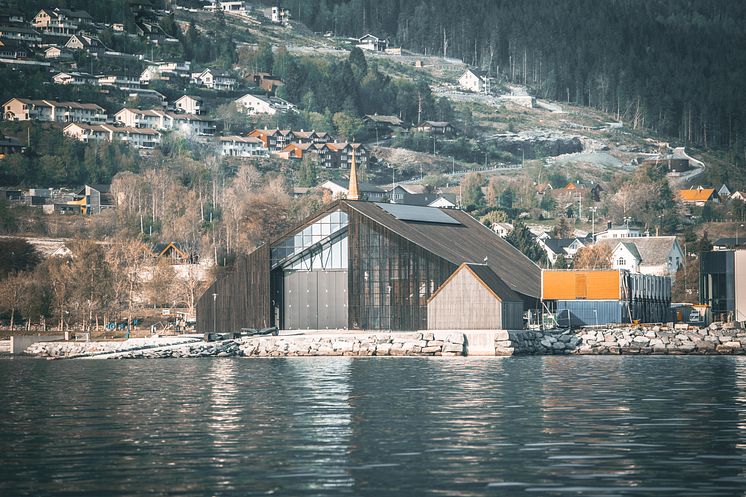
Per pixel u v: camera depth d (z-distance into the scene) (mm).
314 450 76688
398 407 102250
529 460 71938
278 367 162375
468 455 74125
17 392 123750
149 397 115312
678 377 134625
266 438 82375
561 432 83938
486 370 148875
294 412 99000
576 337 193625
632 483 64438
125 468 70125
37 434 85500
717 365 158250
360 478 66500
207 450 76938
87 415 98500
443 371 147500
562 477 66312
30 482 65875
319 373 147375
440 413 96875
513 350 186625
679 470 68188
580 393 113750
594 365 159000
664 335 194500
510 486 63875
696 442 78438
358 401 108188
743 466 69312
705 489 62688
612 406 101000
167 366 170875
